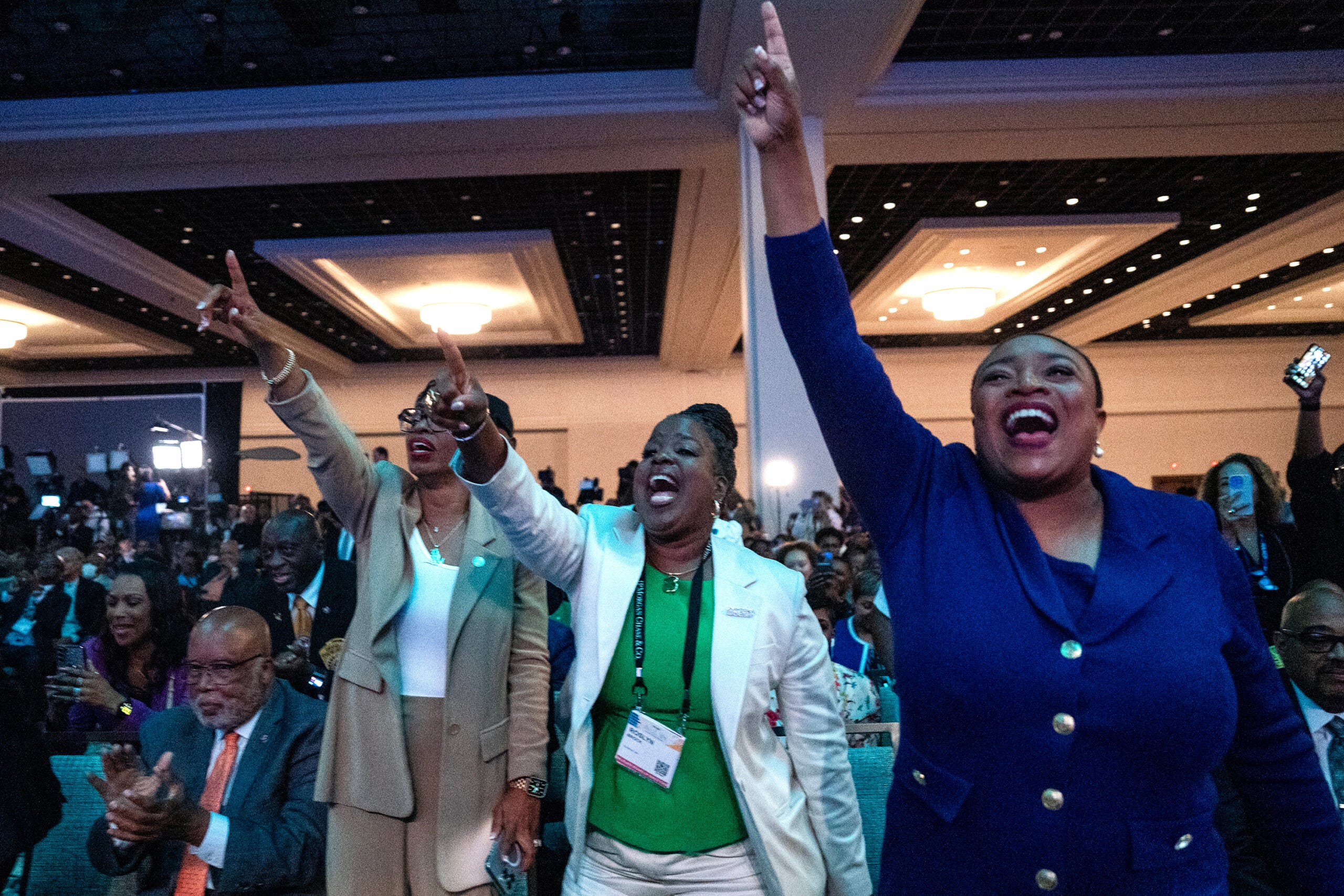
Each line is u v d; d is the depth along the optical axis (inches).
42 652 105.9
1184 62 353.4
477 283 575.8
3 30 328.5
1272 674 46.0
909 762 45.4
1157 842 40.1
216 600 213.9
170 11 321.4
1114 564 42.3
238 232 502.9
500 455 65.7
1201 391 812.0
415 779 75.1
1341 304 687.1
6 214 442.9
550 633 110.8
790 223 45.5
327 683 110.0
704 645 68.4
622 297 646.5
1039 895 40.6
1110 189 467.2
